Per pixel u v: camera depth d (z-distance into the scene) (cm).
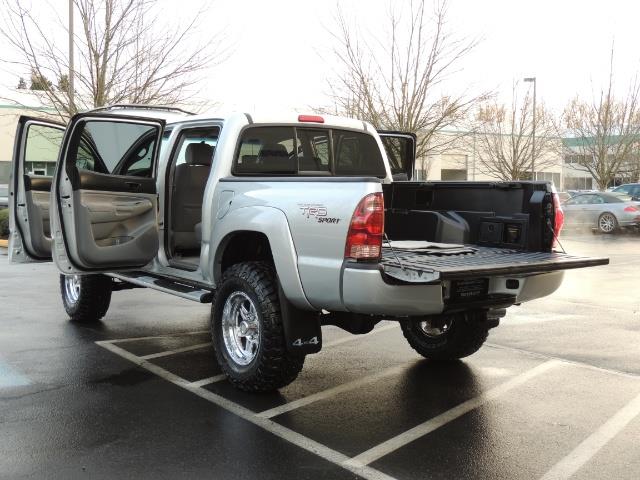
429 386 529
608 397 502
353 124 634
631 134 3075
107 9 1478
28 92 1609
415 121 1739
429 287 429
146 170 611
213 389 515
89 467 372
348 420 451
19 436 416
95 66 1501
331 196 439
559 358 614
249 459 386
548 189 493
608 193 2200
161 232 616
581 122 3244
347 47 1777
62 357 603
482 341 579
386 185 585
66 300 757
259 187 495
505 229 515
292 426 439
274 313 473
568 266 459
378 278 414
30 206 649
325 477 363
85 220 558
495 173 3147
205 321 765
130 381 534
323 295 441
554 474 369
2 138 2583
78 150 616
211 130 607
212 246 532
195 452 395
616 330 733
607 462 385
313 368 581
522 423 448
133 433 423
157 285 602
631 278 1166
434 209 561
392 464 381
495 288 482
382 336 707
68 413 458
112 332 705
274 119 570
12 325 736
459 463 383
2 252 1555
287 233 459
